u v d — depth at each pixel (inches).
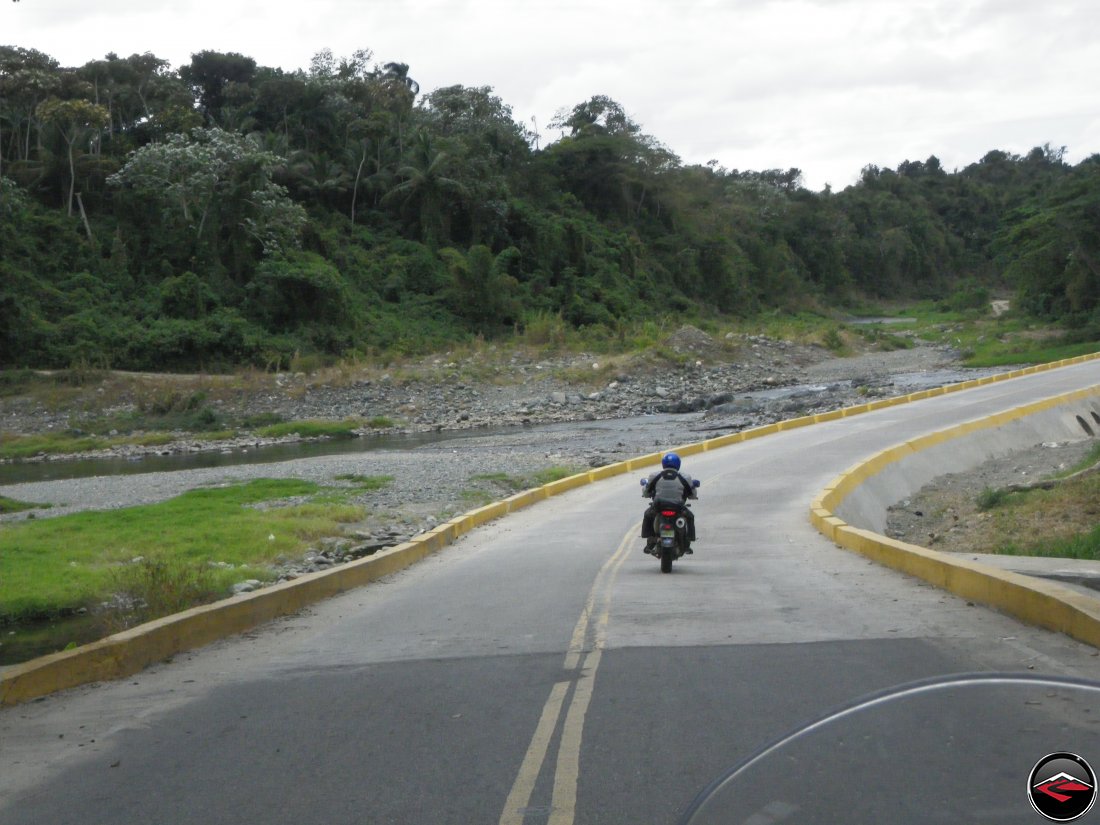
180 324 2372.0
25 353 2215.8
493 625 354.3
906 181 7047.2
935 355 2888.8
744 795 95.3
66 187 2881.4
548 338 2802.7
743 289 4606.3
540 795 181.2
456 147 3577.8
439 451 1487.5
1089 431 1471.5
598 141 4288.9
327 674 290.8
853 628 316.2
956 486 1042.1
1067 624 292.8
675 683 253.8
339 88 3720.5
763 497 844.6
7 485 1312.7
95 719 258.1
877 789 91.9
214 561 648.4
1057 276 3228.3
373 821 174.4
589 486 1029.2
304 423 1870.1
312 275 2593.5
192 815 182.2
